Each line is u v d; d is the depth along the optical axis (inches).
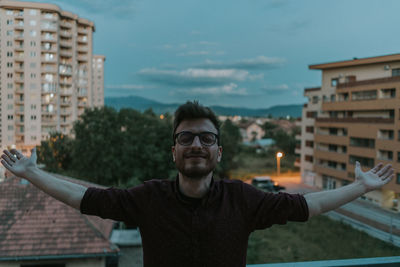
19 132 2310.5
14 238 417.4
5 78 2266.2
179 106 67.2
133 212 65.4
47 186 67.6
